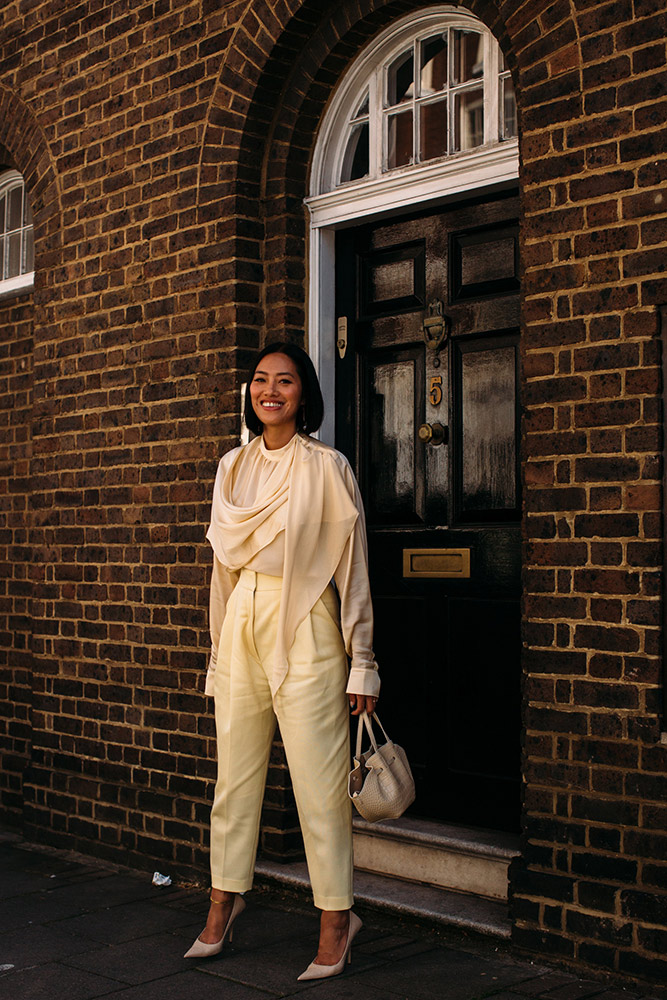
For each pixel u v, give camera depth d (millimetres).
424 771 4637
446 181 4551
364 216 4871
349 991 3562
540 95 3887
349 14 4746
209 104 5129
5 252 6785
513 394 4422
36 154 6094
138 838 5254
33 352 6355
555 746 3768
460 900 4215
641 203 3621
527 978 3639
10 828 6254
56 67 5984
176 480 5207
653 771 3533
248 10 4965
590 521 3709
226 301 5016
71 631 5730
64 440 5840
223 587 3939
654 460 3570
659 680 3537
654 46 3605
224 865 3861
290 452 3818
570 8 3807
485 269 4535
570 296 3783
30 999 3561
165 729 5188
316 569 3744
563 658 3758
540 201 3875
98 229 5699
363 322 4965
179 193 5266
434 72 4734
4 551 6488
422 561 4672
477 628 4496
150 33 5441
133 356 5465
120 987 3648
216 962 3865
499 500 4461
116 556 5496
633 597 3598
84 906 4609
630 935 3541
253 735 3838
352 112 5027
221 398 5016
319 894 3686
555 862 3752
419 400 4742
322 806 3680
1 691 6426
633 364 3623
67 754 5707
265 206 5094
